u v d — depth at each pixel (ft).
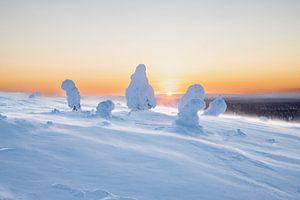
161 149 37.91
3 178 21.91
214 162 35.06
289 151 49.37
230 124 82.02
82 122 58.75
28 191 20.07
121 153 33.35
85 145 35.12
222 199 23.24
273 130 78.38
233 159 37.83
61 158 28.91
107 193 21.01
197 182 26.32
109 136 42.73
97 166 27.61
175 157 34.24
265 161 39.29
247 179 29.94
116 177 25.12
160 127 60.44
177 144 42.50
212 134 59.06
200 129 60.49
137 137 44.42
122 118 75.61
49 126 44.83
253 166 35.73
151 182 24.85
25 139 34.96
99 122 58.95
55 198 19.38
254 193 25.82
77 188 21.59
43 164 26.45
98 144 36.37
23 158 27.48
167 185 24.58
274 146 52.80
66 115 74.33
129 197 20.94
